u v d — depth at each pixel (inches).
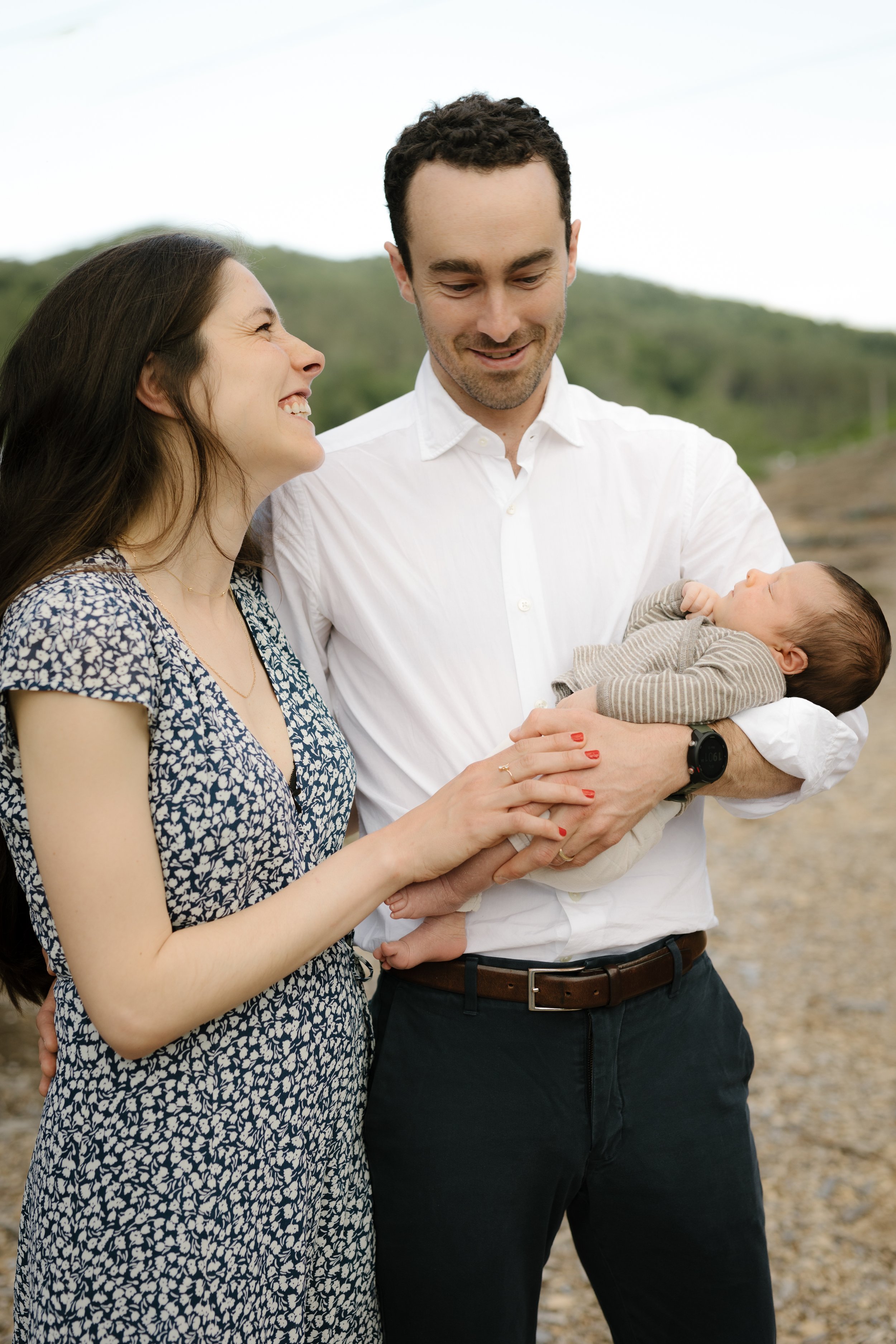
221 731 59.2
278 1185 60.6
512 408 72.2
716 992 76.8
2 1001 161.9
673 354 3051.2
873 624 77.7
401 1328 72.4
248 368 62.6
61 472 61.0
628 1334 76.7
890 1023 162.2
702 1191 71.7
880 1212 119.0
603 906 71.8
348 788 69.4
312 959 64.2
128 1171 57.0
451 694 74.6
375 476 74.9
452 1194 70.0
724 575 80.4
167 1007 54.5
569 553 75.9
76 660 53.2
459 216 66.1
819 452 2384.4
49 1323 57.3
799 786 73.7
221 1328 58.2
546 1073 70.5
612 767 66.2
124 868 53.7
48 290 64.1
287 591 76.2
